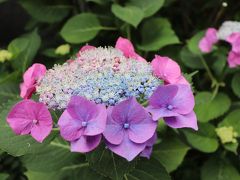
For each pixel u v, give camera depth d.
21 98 0.34
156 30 0.52
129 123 0.27
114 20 0.52
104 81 0.29
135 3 0.50
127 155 0.26
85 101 0.26
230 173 0.45
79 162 0.36
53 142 0.35
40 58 0.58
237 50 0.45
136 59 0.33
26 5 0.55
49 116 0.27
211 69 0.52
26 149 0.31
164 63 0.31
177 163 0.41
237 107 0.50
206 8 0.61
